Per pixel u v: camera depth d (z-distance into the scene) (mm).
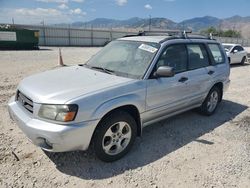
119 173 3371
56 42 40125
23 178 3160
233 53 15180
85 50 27578
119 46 4656
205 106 5488
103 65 4359
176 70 4473
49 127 2986
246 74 12242
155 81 3953
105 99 3285
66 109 2994
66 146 3035
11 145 3904
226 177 3418
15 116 3451
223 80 5770
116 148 3625
